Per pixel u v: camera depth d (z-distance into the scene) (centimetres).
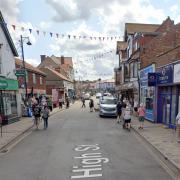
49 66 6675
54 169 838
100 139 1358
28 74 3139
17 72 2425
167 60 1708
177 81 1512
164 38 2120
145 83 2247
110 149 1118
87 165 877
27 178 758
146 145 1198
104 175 772
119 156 995
